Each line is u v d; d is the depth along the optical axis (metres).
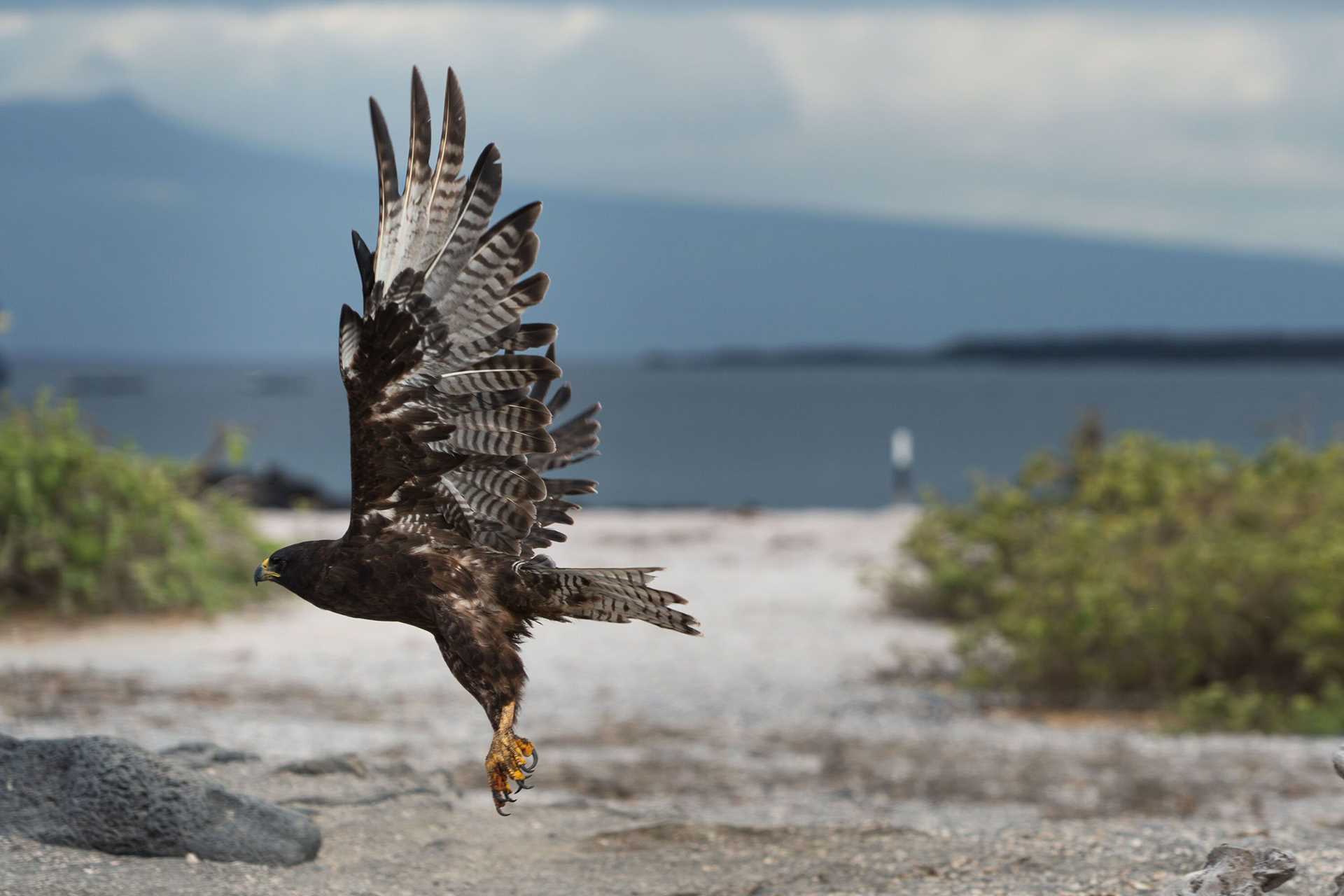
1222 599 16.31
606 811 9.14
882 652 18.69
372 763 9.55
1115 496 20.92
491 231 6.05
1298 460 20.45
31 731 11.40
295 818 7.54
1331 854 7.83
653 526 31.25
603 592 6.43
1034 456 22.52
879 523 32.09
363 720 13.59
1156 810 10.77
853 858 7.96
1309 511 19.16
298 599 21.67
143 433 94.56
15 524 19.34
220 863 7.19
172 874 6.96
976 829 9.05
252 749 11.30
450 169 6.07
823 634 19.86
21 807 7.25
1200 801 11.13
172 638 18.31
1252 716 15.10
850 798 11.12
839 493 62.00
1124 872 7.57
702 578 24.58
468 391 6.22
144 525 20.08
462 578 6.43
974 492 22.52
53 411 21.08
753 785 11.70
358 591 6.48
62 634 18.28
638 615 6.42
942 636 19.89
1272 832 8.60
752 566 26.03
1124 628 16.14
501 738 6.21
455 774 11.09
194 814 7.27
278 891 6.89
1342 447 20.70
